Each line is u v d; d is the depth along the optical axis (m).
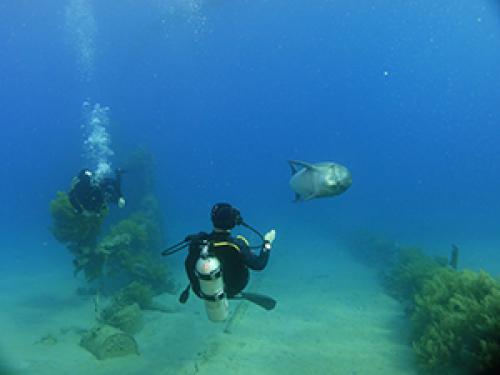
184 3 54.00
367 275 13.03
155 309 9.84
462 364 5.91
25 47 83.06
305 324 8.78
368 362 6.86
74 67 102.19
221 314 3.13
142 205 17.91
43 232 21.78
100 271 9.78
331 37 108.19
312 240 18.81
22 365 6.75
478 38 104.88
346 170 4.05
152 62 107.31
